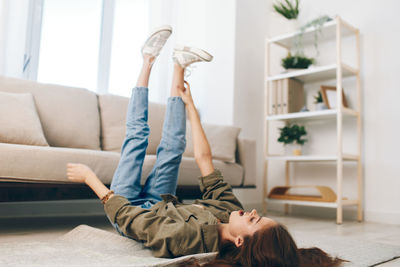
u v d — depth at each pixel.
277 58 3.53
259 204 3.40
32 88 2.15
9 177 1.49
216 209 1.33
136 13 3.29
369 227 2.40
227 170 2.44
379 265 1.23
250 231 1.01
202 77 3.48
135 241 1.32
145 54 1.57
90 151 1.79
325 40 3.18
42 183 1.59
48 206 2.50
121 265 0.96
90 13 3.00
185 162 2.19
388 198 2.72
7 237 1.53
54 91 2.23
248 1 3.47
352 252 1.41
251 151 2.66
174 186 1.54
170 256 1.14
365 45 2.95
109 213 1.23
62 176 1.63
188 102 1.57
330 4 3.19
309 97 3.25
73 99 2.29
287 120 3.20
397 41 2.79
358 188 2.77
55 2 2.81
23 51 2.51
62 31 2.84
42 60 2.72
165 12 3.42
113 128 2.43
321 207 3.07
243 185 2.59
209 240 1.13
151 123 2.61
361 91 2.93
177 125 1.53
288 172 3.27
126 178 1.42
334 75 3.00
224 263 0.99
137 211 1.18
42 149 1.60
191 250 1.12
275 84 3.13
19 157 1.52
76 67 2.90
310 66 2.89
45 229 1.82
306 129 3.23
